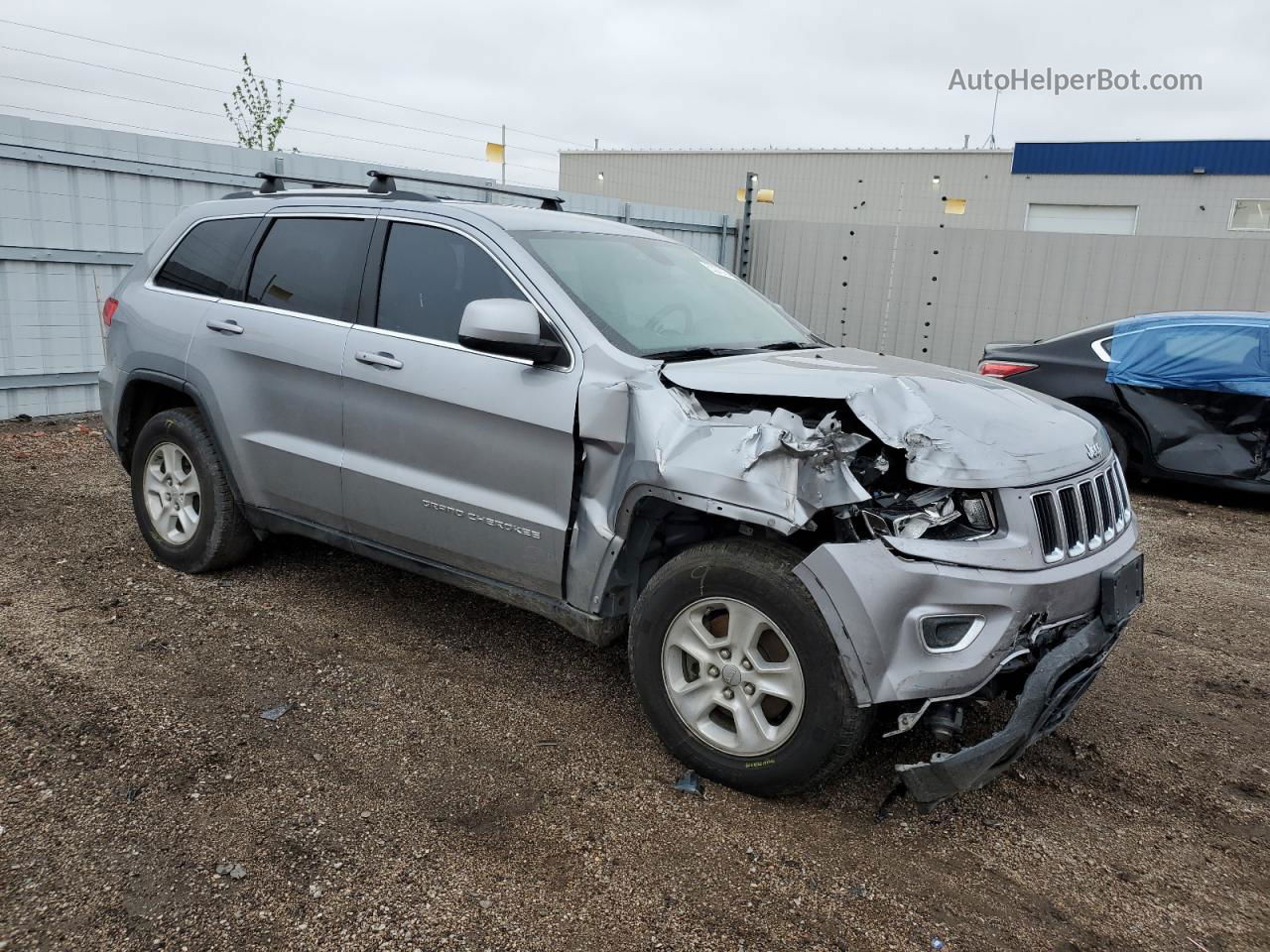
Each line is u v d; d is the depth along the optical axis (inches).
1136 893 105.2
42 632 155.8
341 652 155.5
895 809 118.9
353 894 97.5
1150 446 294.5
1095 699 155.1
